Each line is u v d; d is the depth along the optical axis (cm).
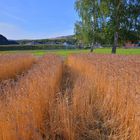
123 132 542
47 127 550
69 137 518
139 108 507
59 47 9531
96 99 751
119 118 600
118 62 1074
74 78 1213
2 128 438
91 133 561
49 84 732
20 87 641
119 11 3478
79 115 597
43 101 595
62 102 581
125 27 3494
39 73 835
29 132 463
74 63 1752
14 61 1652
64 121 527
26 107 516
